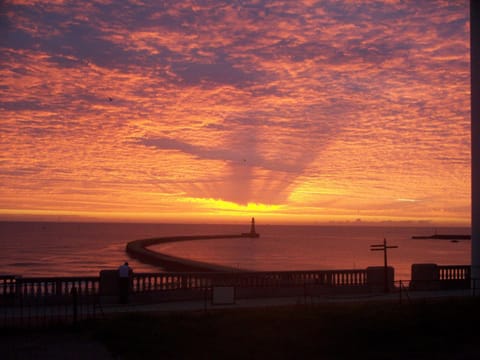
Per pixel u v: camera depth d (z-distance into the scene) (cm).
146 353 1265
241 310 1741
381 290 2277
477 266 2531
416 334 1480
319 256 10138
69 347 1316
